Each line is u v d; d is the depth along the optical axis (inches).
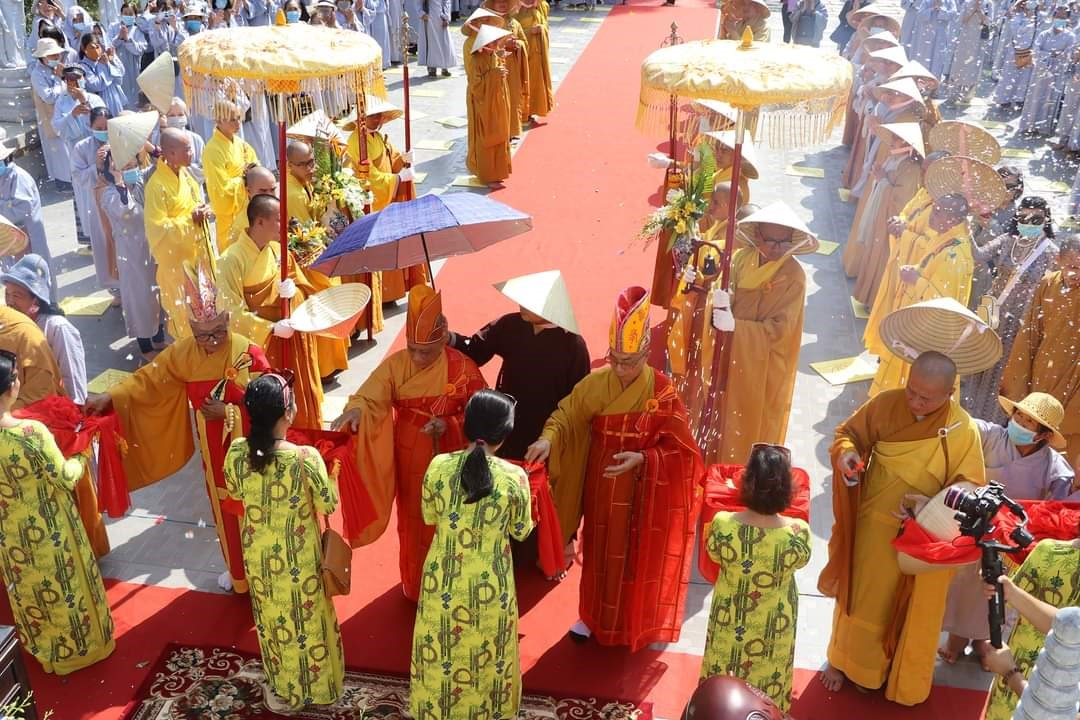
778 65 207.2
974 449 181.5
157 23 557.0
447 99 625.0
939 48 653.9
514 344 222.8
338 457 195.2
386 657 213.5
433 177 496.4
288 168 314.0
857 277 380.2
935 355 178.4
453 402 206.5
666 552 205.6
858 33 530.6
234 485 181.0
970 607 202.4
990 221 303.4
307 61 218.4
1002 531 172.2
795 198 478.3
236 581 228.2
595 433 202.5
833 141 563.8
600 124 580.7
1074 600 156.3
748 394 247.4
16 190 333.1
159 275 316.5
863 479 192.2
